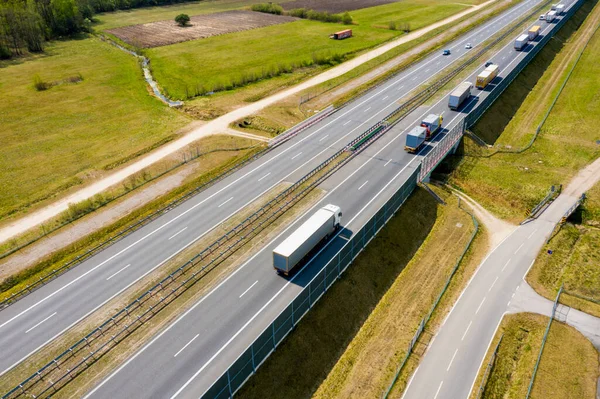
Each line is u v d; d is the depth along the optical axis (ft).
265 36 467.11
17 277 151.64
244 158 224.33
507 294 149.38
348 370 123.34
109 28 526.16
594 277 156.35
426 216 185.98
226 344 120.47
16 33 421.59
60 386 110.52
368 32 472.44
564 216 188.24
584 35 413.59
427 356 127.54
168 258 154.30
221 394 103.30
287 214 175.32
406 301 146.51
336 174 202.18
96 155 237.66
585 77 324.39
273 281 142.31
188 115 287.69
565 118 271.69
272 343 118.83
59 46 456.45
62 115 288.71
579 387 118.83
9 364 117.39
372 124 251.19
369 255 156.56
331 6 612.70
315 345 126.52
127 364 115.75
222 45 437.58
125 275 147.54
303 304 128.47
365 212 174.19
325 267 134.82
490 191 206.49
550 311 142.31
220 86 328.29
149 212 183.32
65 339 124.26
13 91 330.54
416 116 256.52
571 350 129.18
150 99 315.58
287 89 323.16
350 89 314.55
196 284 142.20
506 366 126.00
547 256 166.81
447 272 158.92
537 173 218.59
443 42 406.41
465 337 133.69
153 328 126.52
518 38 361.51
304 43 437.58
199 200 189.16
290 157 220.64
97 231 174.60
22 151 243.19
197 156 232.32
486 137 247.29
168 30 507.30
